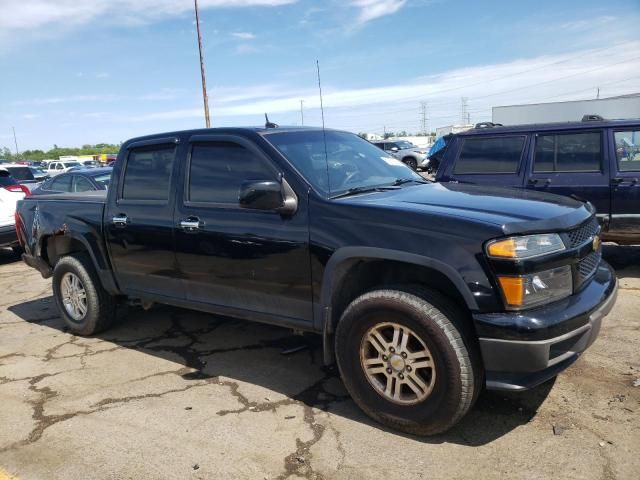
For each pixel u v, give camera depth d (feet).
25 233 18.62
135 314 18.94
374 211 10.46
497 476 8.96
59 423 11.48
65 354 15.60
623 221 20.01
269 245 11.75
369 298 10.28
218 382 13.19
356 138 15.49
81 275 16.44
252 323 17.49
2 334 17.65
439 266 9.53
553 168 20.95
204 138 13.47
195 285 13.52
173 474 9.52
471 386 9.51
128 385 13.25
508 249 9.06
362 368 10.63
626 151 19.85
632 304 17.10
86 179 32.89
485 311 9.19
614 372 12.41
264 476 9.34
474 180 22.35
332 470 9.37
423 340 9.74
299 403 11.90
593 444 9.68
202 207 13.05
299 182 11.57
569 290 9.77
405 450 9.84
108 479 9.48
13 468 9.92
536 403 11.20
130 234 14.70
